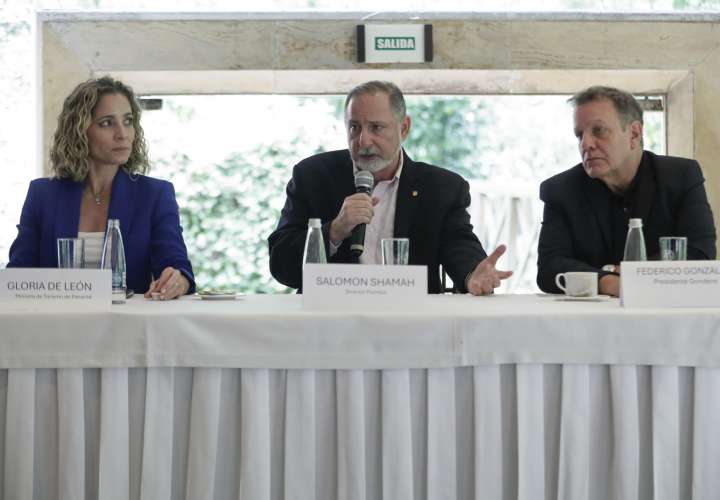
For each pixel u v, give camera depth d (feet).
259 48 15.83
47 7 16.29
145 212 9.38
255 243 21.77
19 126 16.42
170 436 5.95
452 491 5.97
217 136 21.43
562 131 23.49
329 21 15.87
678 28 16.24
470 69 16.01
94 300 6.32
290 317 5.90
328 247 8.51
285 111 21.66
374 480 6.03
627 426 5.97
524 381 5.98
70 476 5.91
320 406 6.01
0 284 6.31
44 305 6.29
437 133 23.70
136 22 15.83
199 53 15.80
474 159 23.72
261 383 5.93
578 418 5.99
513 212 21.77
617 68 16.19
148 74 16.08
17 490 5.91
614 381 5.99
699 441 5.99
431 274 9.84
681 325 5.96
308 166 10.31
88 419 6.02
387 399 5.94
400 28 15.84
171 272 8.10
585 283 7.92
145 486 5.91
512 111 23.58
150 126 21.07
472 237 9.87
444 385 5.97
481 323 5.93
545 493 6.07
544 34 16.03
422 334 5.91
